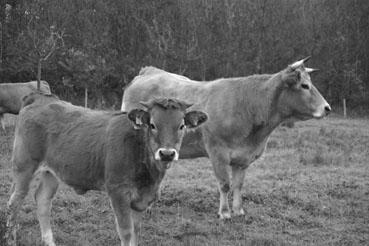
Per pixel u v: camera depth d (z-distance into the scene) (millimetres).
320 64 33844
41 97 7730
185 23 32469
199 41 31281
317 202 10258
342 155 14523
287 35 33875
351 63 35406
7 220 7090
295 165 13508
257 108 9234
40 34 27578
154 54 30406
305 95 9141
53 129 7270
